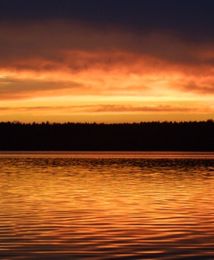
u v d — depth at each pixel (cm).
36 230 3072
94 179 7044
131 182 6525
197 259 2389
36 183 6353
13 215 3641
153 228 3141
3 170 9256
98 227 3173
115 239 2811
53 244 2689
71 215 3638
